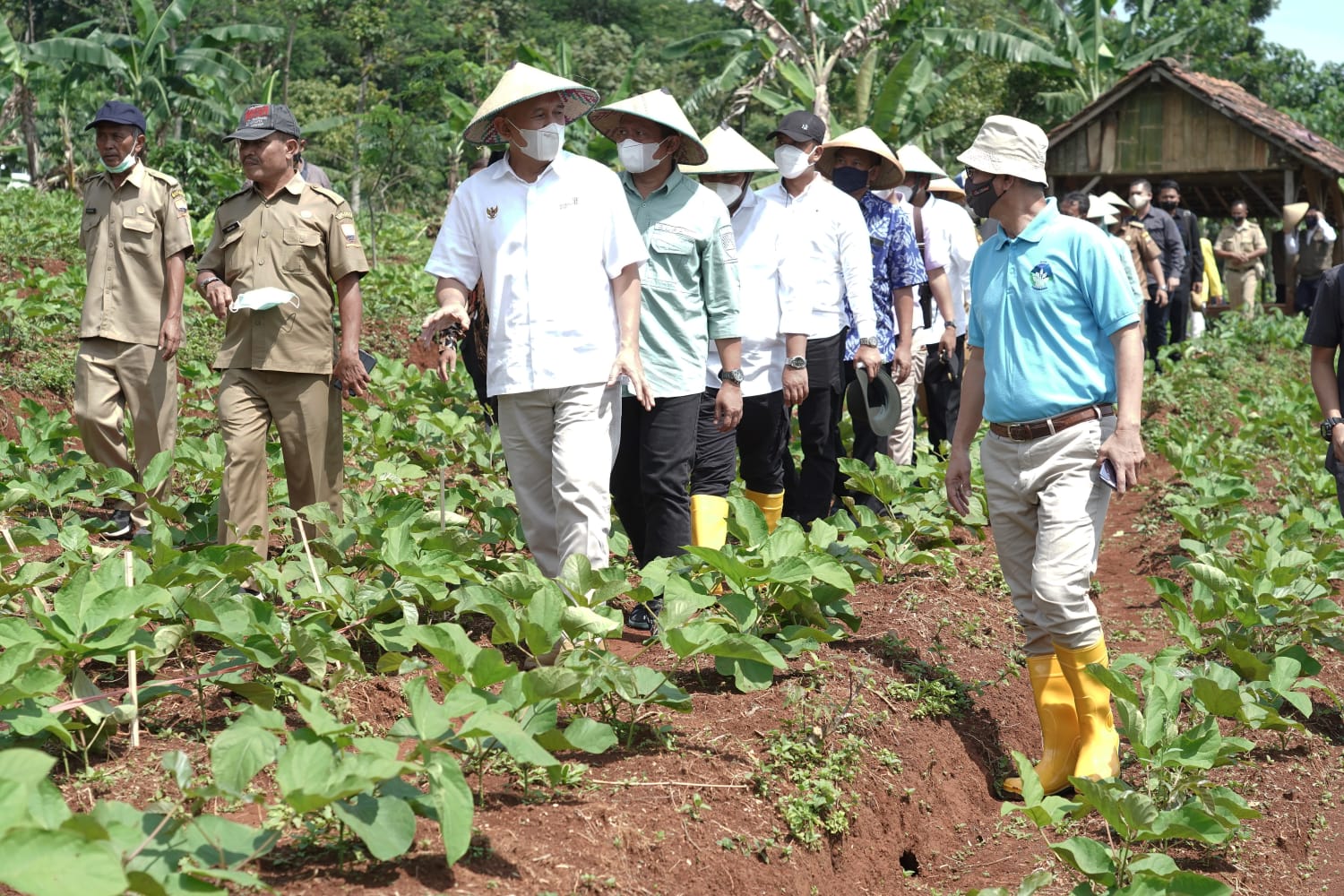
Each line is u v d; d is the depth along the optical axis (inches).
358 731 159.2
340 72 2023.9
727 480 230.7
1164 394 468.1
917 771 181.5
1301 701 194.2
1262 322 666.8
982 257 185.5
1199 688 185.5
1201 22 1592.0
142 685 167.0
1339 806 182.4
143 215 253.9
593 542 185.0
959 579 257.4
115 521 252.2
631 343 186.2
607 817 140.4
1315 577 245.4
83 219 259.4
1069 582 174.7
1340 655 237.3
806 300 241.3
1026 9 1041.5
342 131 1162.0
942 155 1205.1
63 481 243.9
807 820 155.6
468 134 183.5
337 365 225.0
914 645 216.1
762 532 209.9
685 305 207.6
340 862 120.6
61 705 139.0
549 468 192.1
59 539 204.1
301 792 112.2
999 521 185.2
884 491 267.1
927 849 173.9
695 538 221.3
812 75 851.4
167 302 255.1
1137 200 539.5
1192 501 332.5
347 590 185.5
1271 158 824.3
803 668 193.2
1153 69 840.3
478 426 330.6
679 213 207.6
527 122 179.8
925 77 936.9
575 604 174.1
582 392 183.8
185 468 282.5
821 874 153.5
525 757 123.3
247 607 166.2
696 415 209.9
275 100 1505.9
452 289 187.2
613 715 166.4
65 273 458.9
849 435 322.0
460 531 216.1
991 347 182.2
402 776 136.1
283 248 213.8
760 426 243.0
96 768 141.6
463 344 299.6
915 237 307.0
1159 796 165.5
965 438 196.4
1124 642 248.2
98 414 255.8
